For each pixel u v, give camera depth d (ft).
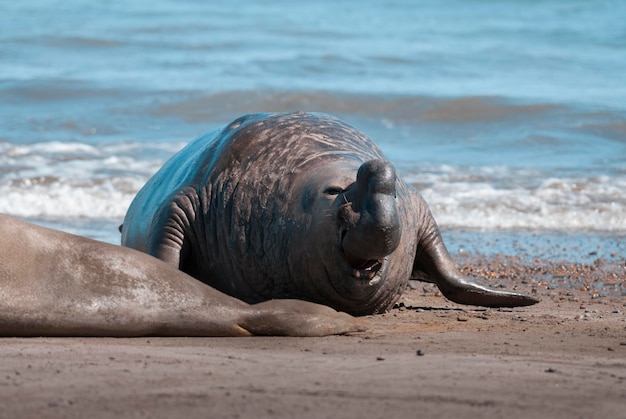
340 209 90.27
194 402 60.18
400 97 287.69
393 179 86.63
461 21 463.01
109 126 265.95
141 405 59.36
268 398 61.46
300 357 75.72
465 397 62.54
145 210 120.98
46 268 86.53
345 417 57.41
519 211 194.90
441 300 124.36
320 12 481.05
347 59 349.61
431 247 116.06
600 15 481.46
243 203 103.50
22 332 85.25
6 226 86.79
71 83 299.17
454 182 212.84
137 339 85.87
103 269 88.07
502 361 74.79
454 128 270.87
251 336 88.22
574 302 123.03
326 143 106.93
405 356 76.84
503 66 355.36
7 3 469.98
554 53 382.83
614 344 86.22
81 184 205.36
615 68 355.56
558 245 171.83
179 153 123.95
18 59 344.49
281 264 99.14
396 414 58.23
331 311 91.71
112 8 466.70
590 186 209.87
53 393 62.18
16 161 221.66
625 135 260.83
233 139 109.70
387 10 492.54
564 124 267.59
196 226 107.14
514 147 250.57
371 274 95.09
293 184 100.89
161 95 291.58
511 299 115.85
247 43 383.45
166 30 407.23
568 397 63.26
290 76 325.42
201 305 88.28
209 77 317.63
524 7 504.84
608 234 182.91
